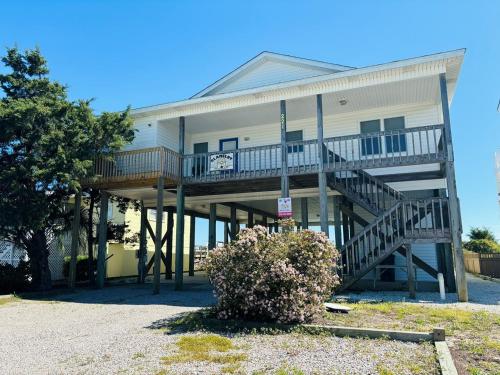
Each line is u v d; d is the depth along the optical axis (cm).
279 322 573
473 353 425
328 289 675
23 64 1152
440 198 921
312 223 2331
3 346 501
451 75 1038
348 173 1245
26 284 1207
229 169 1176
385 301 830
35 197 1073
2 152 1093
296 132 1395
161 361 405
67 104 1075
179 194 1223
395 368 368
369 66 1014
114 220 1895
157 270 1112
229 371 369
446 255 1066
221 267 636
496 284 1367
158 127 1355
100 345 488
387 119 1269
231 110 1266
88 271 1563
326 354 425
